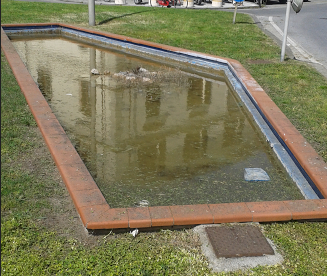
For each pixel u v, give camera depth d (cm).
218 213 365
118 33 1348
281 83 805
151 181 465
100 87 819
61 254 313
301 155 488
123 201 418
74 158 449
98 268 299
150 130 613
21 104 623
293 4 929
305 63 989
